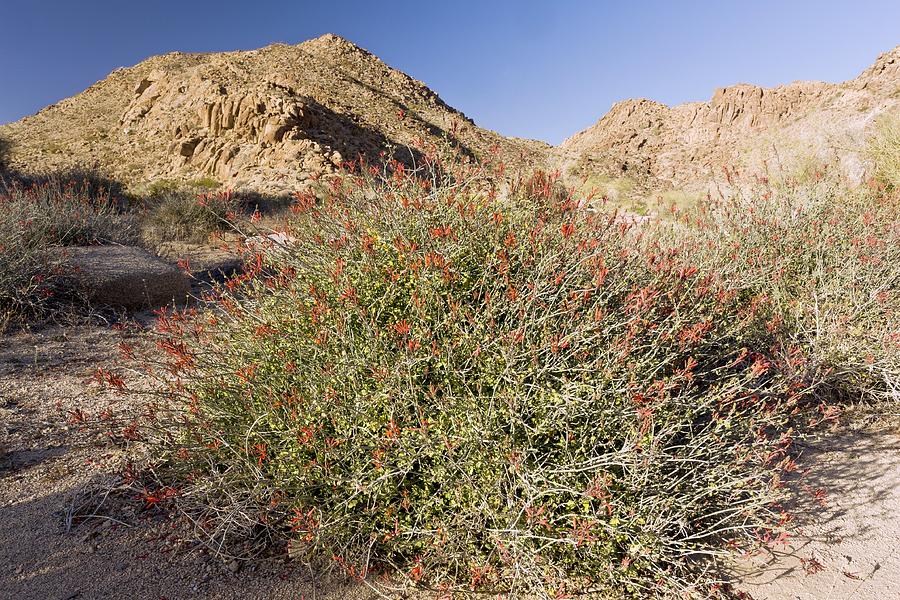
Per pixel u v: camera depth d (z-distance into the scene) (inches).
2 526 116.3
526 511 97.1
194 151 1401.3
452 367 107.7
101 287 271.9
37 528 115.7
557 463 100.2
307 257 139.1
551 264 121.0
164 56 2913.4
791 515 121.0
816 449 149.2
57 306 262.1
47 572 103.2
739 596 99.8
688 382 122.0
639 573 101.7
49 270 265.3
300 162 1204.5
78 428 156.9
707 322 128.3
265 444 111.6
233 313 138.9
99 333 241.9
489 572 99.3
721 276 175.0
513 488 97.1
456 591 98.8
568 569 101.5
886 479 134.3
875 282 188.2
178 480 124.7
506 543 95.6
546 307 116.6
